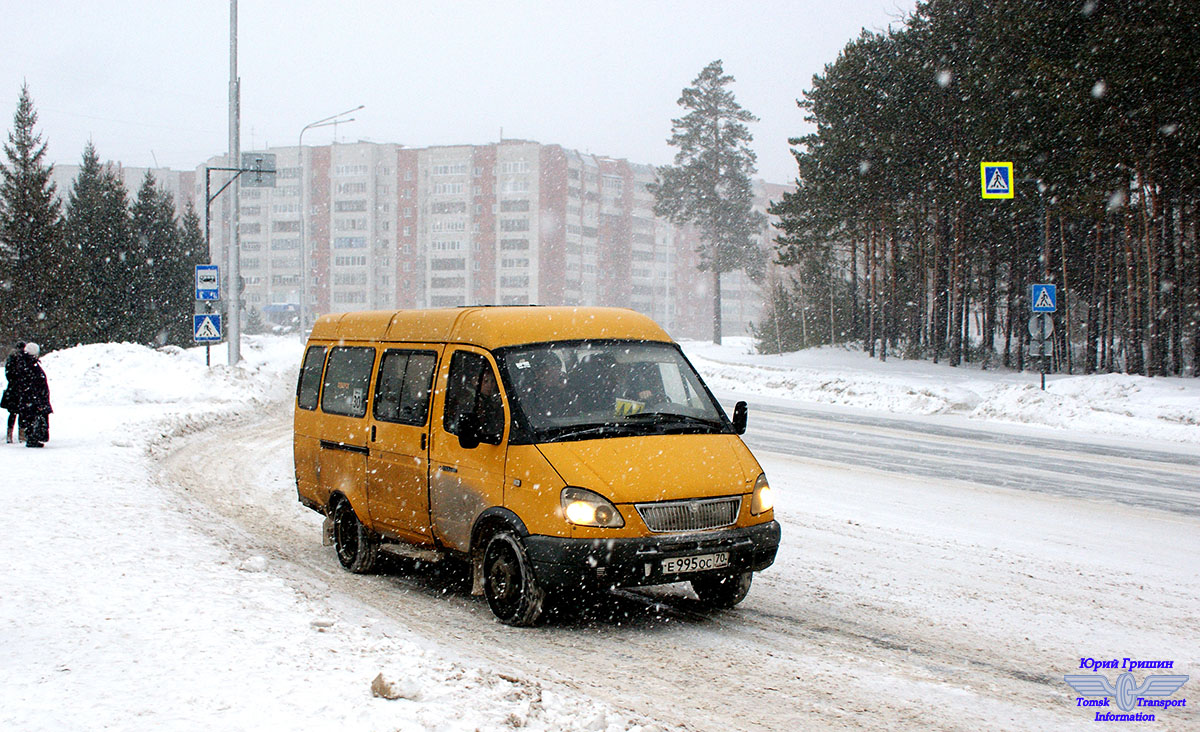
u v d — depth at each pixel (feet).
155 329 185.37
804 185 169.58
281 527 36.11
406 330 28.35
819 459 54.80
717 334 250.37
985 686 18.28
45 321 157.99
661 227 461.37
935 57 134.92
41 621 18.67
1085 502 40.83
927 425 76.13
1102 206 105.19
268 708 14.03
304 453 32.89
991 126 116.57
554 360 24.48
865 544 32.14
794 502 40.40
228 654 16.80
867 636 21.77
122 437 54.44
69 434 56.29
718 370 135.33
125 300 182.50
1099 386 87.61
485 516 23.13
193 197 494.59
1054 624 22.85
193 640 17.62
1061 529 34.91
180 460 52.08
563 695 16.15
